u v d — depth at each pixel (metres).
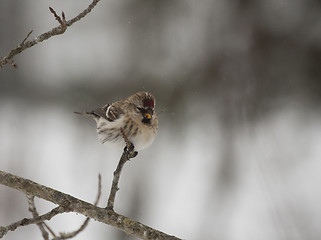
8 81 15.18
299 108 14.41
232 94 14.02
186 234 10.63
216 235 10.56
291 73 14.20
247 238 10.28
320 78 14.20
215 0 14.48
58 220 10.27
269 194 11.41
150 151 13.39
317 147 13.03
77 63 15.25
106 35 15.58
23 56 15.59
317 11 14.18
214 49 14.22
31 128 14.27
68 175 12.35
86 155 13.45
